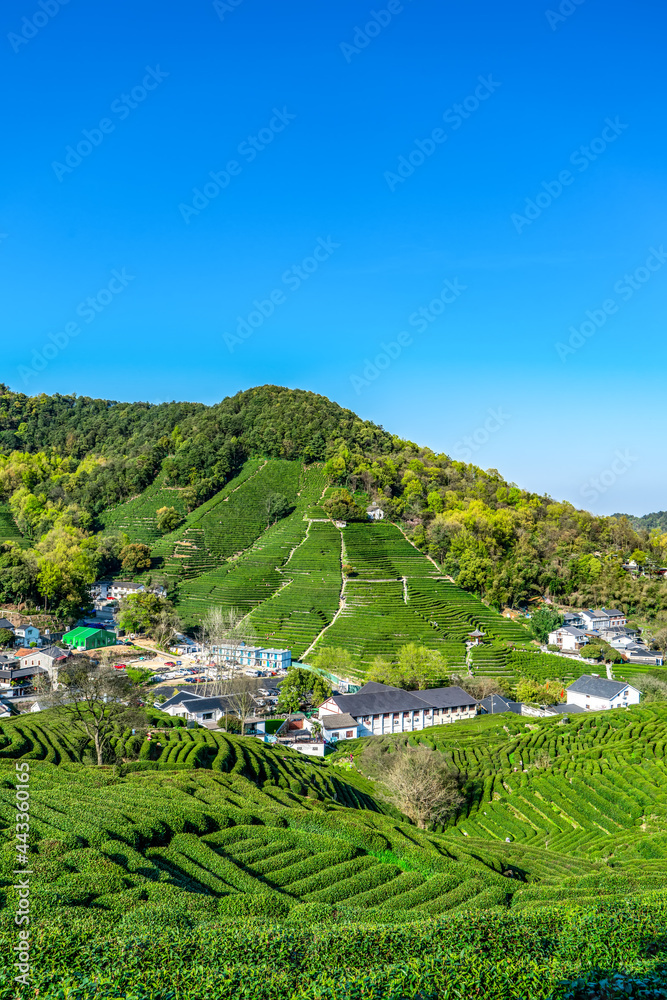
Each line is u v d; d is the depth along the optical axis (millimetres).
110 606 195250
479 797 85250
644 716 109312
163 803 52688
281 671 144875
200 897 38562
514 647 163000
